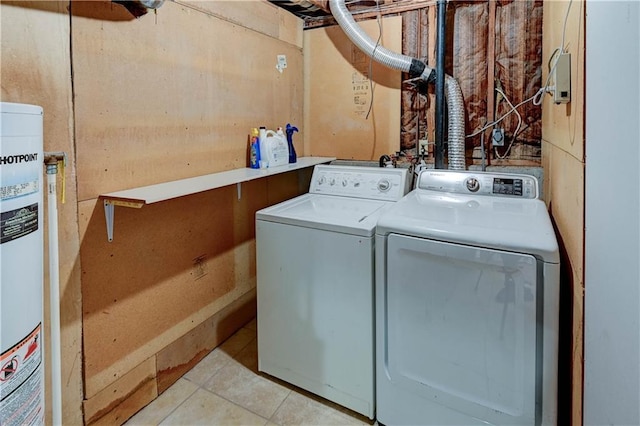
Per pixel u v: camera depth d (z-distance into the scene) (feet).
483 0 7.44
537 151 7.36
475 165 7.86
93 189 4.85
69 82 4.48
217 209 7.17
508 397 4.49
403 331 5.06
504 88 7.48
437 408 4.97
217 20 6.73
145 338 5.77
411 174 7.68
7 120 3.20
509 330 4.39
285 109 8.78
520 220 4.96
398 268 4.99
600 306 3.12
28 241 3.51
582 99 3.62
